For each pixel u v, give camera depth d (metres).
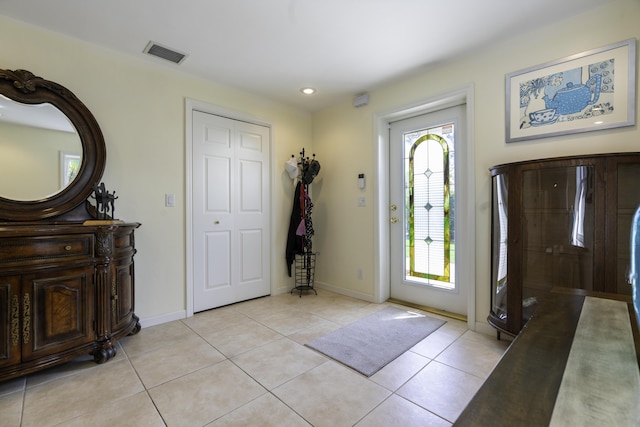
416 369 1.86
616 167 1.70
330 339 2.28
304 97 3.37
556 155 2.06
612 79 1.86
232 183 3.15
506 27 2.11
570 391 0.53
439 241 2.92
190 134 2.80
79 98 2.22
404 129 3.15
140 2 1.83
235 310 2.96
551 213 1.92
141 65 2.52
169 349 2.13
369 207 3.24
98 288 1.93
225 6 1.87
